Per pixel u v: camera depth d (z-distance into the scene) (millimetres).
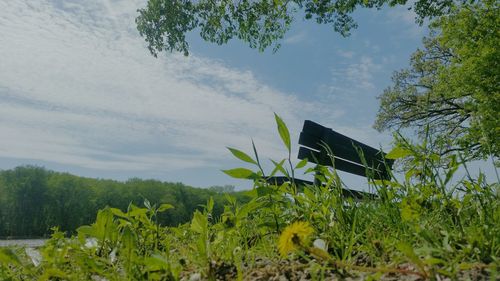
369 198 1790
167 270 1208
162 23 11148
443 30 13328
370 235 1350
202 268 1322
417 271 1009
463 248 1072
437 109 16578
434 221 1378
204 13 11383
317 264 1127
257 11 11539
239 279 1134
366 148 5223
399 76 18531
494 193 1490
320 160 4461
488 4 12633
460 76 12859
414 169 1614
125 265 1229
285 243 1054
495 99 11773
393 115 18188
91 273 1384
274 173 1661
